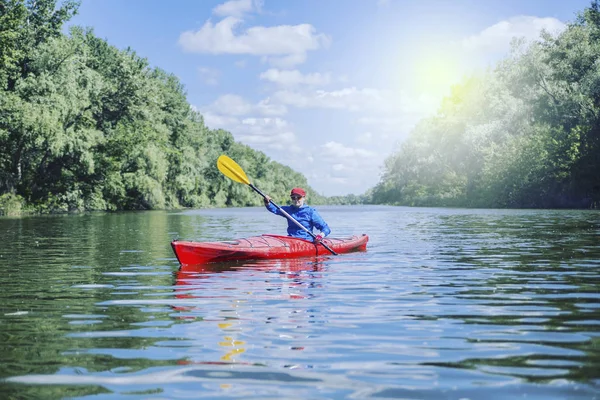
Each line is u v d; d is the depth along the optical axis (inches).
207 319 181.2
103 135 1813.5
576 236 526.6
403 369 127.3
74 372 126.5
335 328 167.2
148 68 2337.6
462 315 185.5
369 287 244.4
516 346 146.1
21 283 263.9
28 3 1569.9
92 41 2188.7
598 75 1673.2
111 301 215.9
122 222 976.9
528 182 1715.1
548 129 1755.7
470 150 2199.8
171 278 276.8
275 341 152.3
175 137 2674.7
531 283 252.8
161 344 149.9
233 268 313.0
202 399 109.8
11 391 114.6
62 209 1690.5
